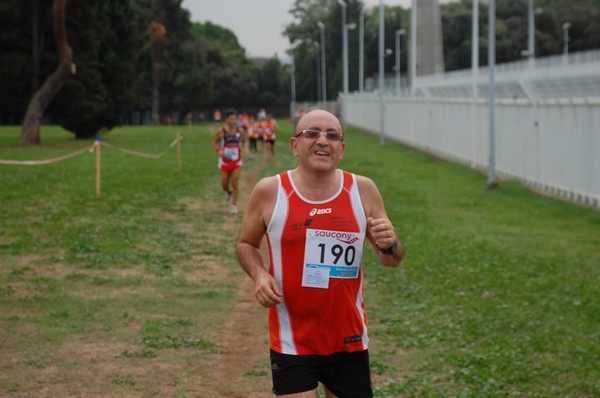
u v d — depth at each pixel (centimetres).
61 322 856
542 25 8569
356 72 11056
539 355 774
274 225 430
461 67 8719
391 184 2603
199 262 1228
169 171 2842
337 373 442
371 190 443
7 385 661
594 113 2012
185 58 9150
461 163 3538
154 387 672
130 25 5144
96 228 1475
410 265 1240
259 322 898
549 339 827
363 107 7388
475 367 727
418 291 1066
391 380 693
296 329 434
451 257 1309
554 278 1146
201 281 1097
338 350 435
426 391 665
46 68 4481
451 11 9106
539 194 2344
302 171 436
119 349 773
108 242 1340
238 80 11144
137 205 1853
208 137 5659
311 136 427
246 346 803
